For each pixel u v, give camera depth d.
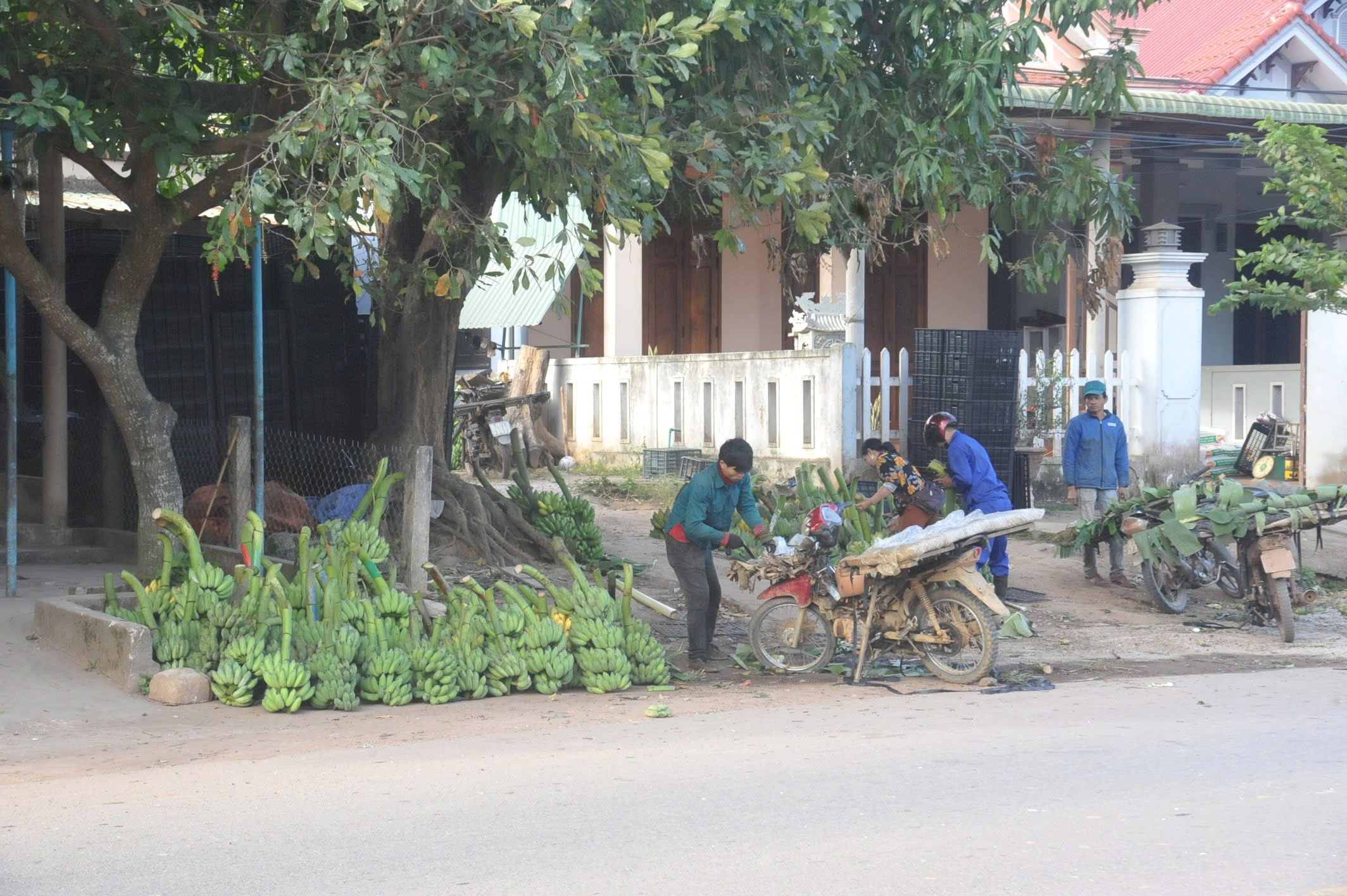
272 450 14.52
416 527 10.88
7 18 9.29
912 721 7.98
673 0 10.64
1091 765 6.65
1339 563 15.12
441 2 9.30
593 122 9.20
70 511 14.27
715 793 6.16
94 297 14.91
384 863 5.18
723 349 28.44
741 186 10.84
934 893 4.76
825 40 10.86
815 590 9.89
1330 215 14.42
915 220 13.30
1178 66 25.50
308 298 15.56
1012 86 12.88
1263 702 8.48
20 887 4.98
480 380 25.19
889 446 12.36
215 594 9.24
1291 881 4.88
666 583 13.41
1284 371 23.31
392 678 8.79
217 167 10.55
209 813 5.95
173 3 9.34
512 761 6.97
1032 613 12.45
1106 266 13.03
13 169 10.20
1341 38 25.97
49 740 7.72
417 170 9.73
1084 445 13.86
